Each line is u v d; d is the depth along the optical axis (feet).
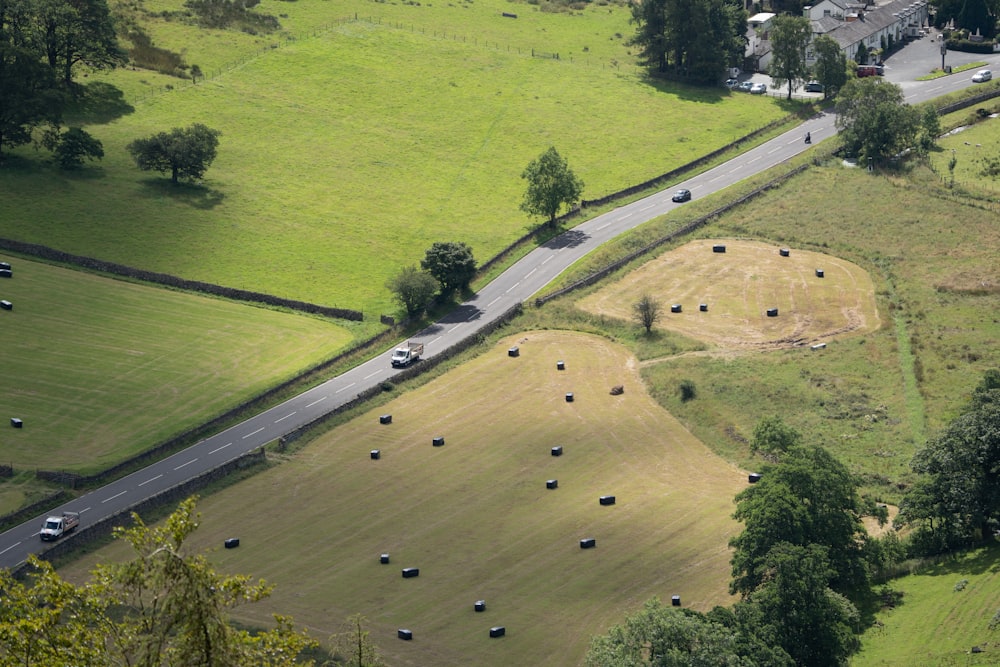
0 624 163.63
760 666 327.88
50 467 492.54
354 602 409.28
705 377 578.66
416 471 501.97
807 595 354.13
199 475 485.56
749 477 491.31
